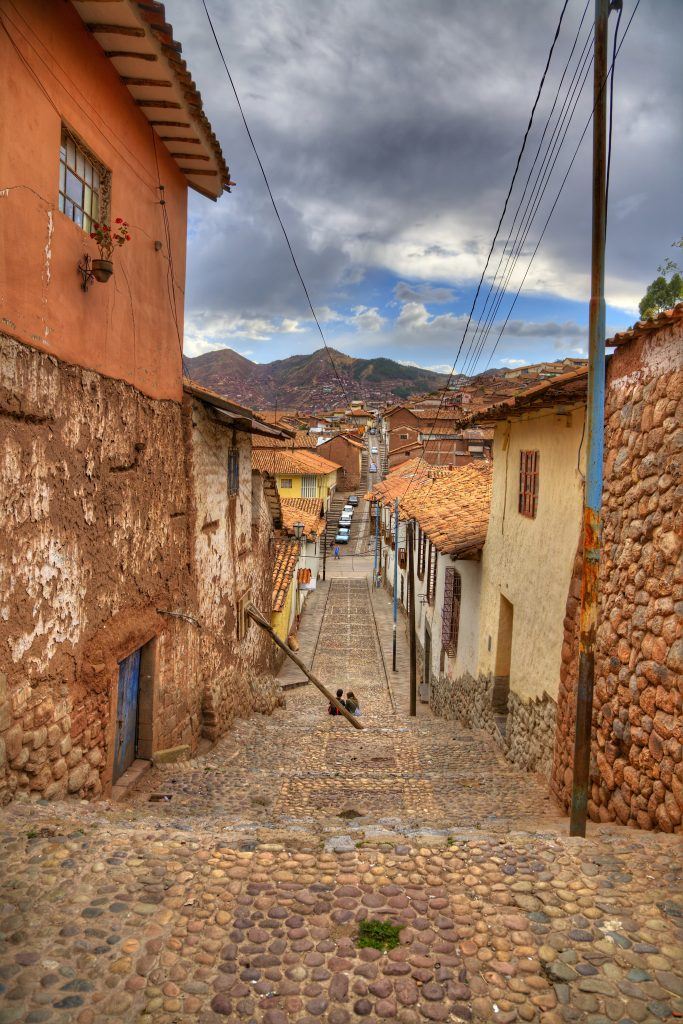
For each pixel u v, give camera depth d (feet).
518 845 14.92
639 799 17.25
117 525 21.48
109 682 20.53
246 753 33.01
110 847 14.25
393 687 62.69
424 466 87.20
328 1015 9.92
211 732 31.37
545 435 28.30
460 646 45.80
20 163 15.39
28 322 15.90
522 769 29.99
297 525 78.18
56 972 10.52
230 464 36.29
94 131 19.29
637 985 10.59
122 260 21.50
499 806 23.80
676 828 15.44
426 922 12.03
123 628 21.81
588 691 16.43
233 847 14.49
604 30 15.16
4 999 9.92
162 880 13.10
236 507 38.04
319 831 16.65
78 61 18.12
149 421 24.18
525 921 12.11
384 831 16.56
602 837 15.83
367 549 142.31
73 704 18.58
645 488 17.67
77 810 17.17
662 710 16.26
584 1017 9.95
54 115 16.93
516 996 10.34
